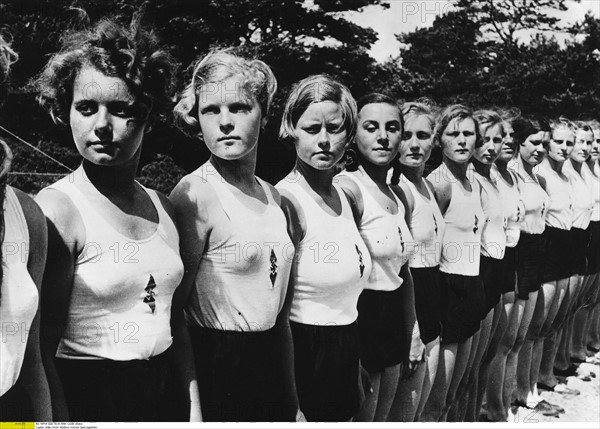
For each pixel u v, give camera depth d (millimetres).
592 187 5121
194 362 1991
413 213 2916
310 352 2289
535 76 4535
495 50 4492
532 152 4152
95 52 1673
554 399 4387
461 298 3205
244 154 1990
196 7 2965
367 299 2592
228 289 2004
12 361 1528
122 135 1682
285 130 2344
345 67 3482
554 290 4371
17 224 1532
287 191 2326
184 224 1962
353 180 2607
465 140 3221
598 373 5051
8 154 1511
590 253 5191
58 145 2709
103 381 1710
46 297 1692
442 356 3162
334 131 2260
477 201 3328
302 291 2295
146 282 1747
